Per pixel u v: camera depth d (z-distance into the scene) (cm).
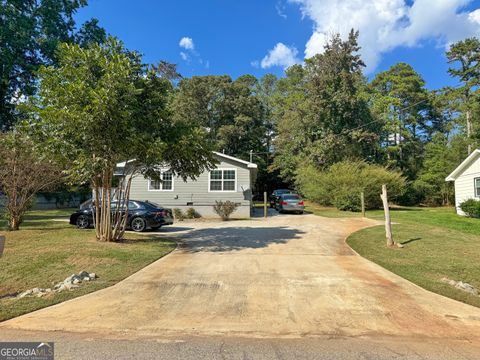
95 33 2561
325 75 3033
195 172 1131
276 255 889
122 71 851
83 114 815
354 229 1362
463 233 1197
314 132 3169
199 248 991
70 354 346
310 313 483
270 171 3781
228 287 609
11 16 2078
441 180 3105
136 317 464
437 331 423
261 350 359
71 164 982
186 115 3591
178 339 390
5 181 1244
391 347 371
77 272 700
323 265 780
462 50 3206
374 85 4247
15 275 672
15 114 2233
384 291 591
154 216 1342
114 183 1928
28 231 1245
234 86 3884
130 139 875
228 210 1838
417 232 1197
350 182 2436
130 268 737
